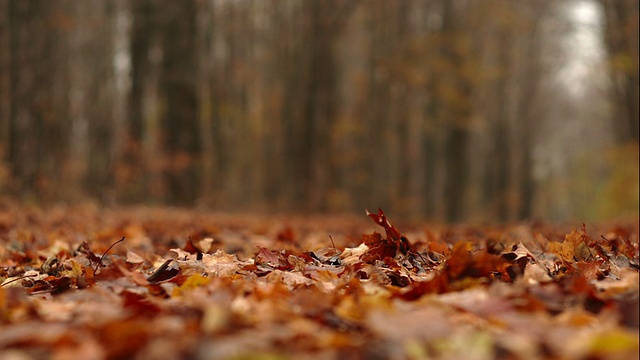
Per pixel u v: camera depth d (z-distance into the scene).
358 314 2.54
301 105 31.14
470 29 35.72
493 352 2.00
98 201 18.33
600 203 30.34
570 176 71.56
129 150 19.97
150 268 4.70
